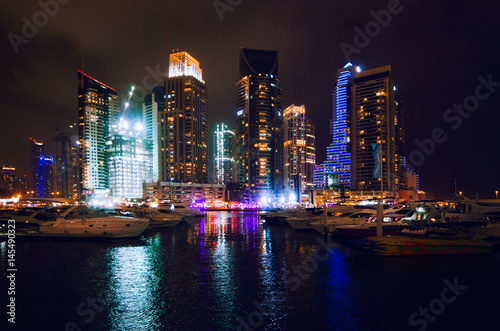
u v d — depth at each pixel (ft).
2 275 78.84
